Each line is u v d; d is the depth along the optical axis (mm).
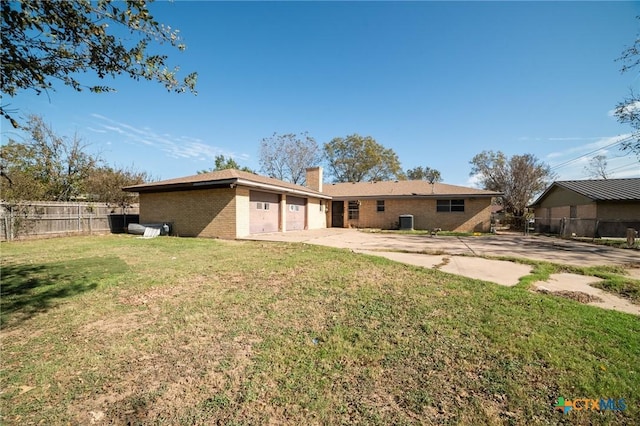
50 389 2113
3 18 2357
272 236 12633
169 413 1855
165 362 2471
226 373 2297
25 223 11641
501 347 2676
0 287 4629
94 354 2609
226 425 1744
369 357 2523
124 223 15547
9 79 2807
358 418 1799
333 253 7879
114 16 2811
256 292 4398
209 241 10734
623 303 4078
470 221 18672
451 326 3143
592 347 2664
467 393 2039
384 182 23828
